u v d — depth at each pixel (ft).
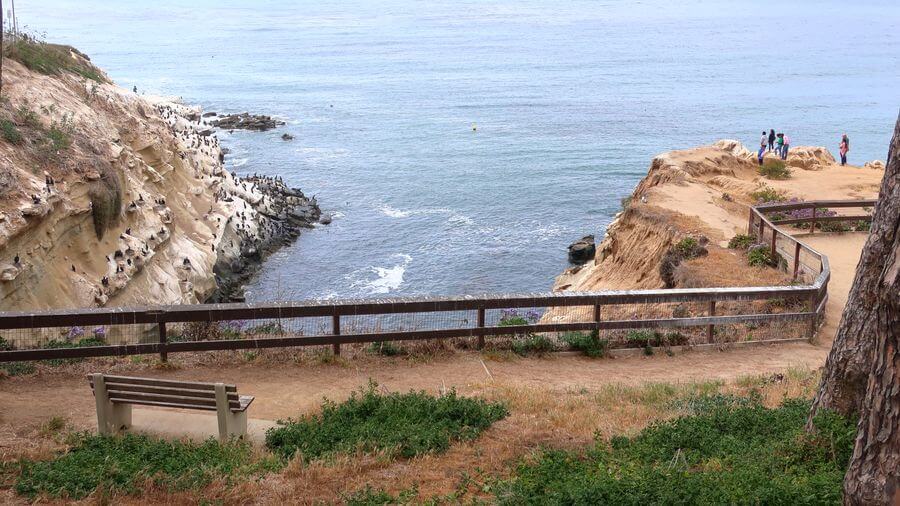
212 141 215.10
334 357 52.26
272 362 51.62
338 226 192.44
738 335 62.23
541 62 590.55
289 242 176.35
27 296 86.12
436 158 277.03
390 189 231.50
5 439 37.68
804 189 132.05
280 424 40.60
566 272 138.92
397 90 451.53
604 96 431.02
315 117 362.53
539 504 28.02
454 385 48.78
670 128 341.62
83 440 35.96
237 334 54.13
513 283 157.89
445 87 464.24
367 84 475.72
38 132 102.27
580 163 271.08
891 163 31.40
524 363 54.34
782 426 36.17
